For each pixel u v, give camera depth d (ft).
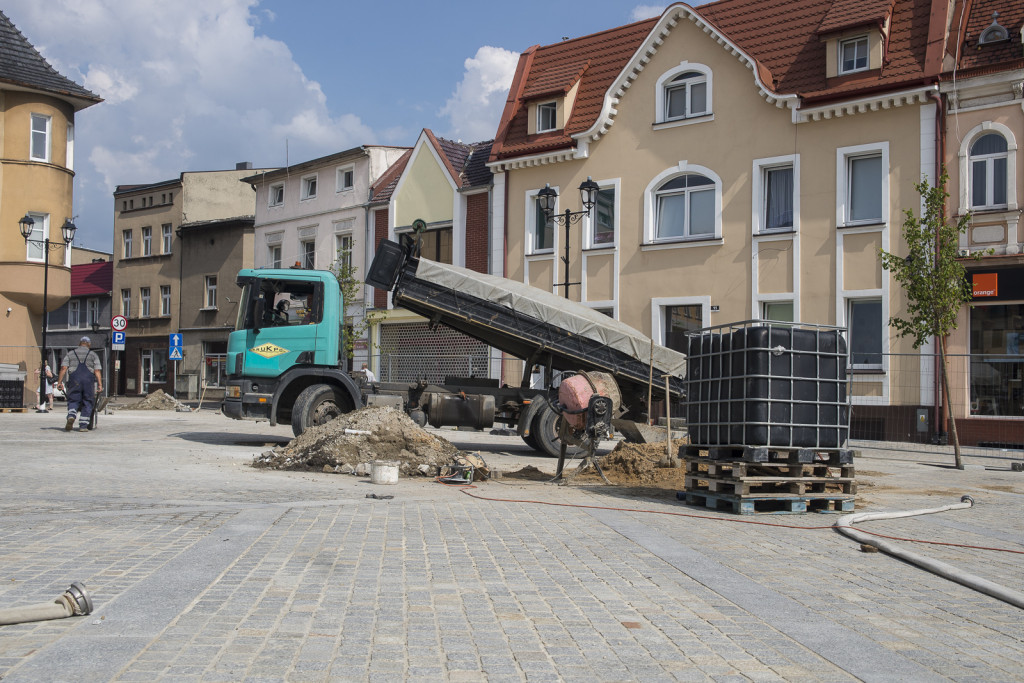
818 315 75.61
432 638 14.14
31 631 13.83
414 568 19.35
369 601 16.39
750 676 12.64
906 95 70.85
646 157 85.92
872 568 20.71
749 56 79.66
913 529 26.61
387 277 52.54
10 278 111.65
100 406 66.23
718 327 31.14
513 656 13.33
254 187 136.15
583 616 15.78
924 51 72.13
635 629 14.98
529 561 20.49
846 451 30.14
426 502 30.32
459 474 37.50
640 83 86.69
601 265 88.38
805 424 29.45
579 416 38.70
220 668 12.33
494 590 17.56
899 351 71.10
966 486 40.47
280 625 14.61
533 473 42.14
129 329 160.76
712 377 31.12
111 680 11.70
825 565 20.92
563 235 91.20
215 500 29.19
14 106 113.09
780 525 27.07
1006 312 67.41
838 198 75.00
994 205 68.18
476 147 111.65
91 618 14.64
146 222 158.92
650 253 85.10
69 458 42.63
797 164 77.15
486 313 53.47
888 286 72.08
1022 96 66.85
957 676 12.84
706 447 31.22
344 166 121.08
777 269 77.87
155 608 15.33
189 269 150.30
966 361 66.85
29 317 115.65
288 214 129.90
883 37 73.67
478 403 54.39
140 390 158.81
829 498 29.94
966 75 68.80
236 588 17.02
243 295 54.34
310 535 22.95
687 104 84.38
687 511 29.55
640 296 85.61
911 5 75.25
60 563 18.65
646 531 25.05
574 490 35.32
